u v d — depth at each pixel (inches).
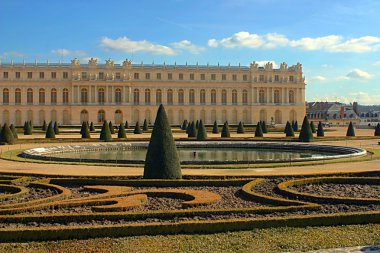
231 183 1118.4
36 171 1407.5
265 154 2174.0
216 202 900.0
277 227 732.7
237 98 7037.4
